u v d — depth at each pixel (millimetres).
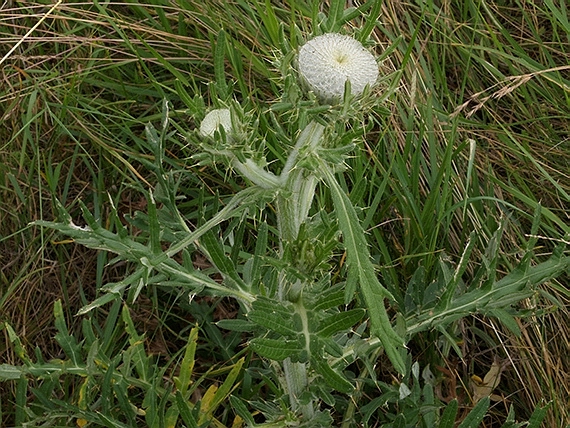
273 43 967
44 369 700
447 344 871
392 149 959
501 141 980
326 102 505
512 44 1017
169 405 799
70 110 984
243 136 542
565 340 877
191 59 1016
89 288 975
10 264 955
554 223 935
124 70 1053
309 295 583
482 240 916
